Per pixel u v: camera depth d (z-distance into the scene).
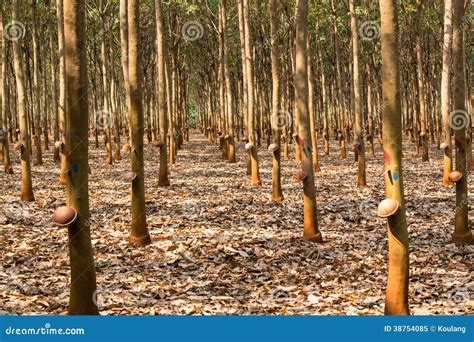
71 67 4.82
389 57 5.10
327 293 6.76
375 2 23.92
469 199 12.78
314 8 21.66
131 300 6.48
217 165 20.53
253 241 9.13
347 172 18.19
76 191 4.96
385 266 7.89
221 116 26.77
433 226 10.25
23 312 6.02
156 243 9.06
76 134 4.86
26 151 12.45
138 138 8.87
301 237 9.43
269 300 6.52
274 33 12.14
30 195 12.52
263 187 14.80
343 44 30.00
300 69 9.09
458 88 8.73
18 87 12.43
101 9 21.36
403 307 5.47
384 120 5.17
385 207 5.23
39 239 9.21
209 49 30.56
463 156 8.89
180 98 30.73
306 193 9.14
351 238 9.45
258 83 32.88
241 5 18.34
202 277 7.40
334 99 35.28
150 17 26.70
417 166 19.67
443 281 7.14
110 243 9.06
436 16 24.47
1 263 7.88
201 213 11.34
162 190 14.33
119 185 15.11
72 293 5.20
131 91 8.85
